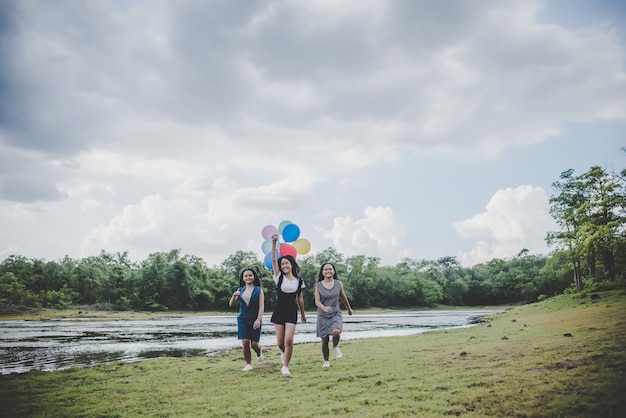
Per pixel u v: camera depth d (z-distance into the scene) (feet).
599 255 137.59
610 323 38.86
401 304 343.05
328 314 28.73
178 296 270.05
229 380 25.86
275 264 28.32
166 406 20.29
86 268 257.34
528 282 317.83
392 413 16.51
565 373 19.84
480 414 15.64
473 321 100.01
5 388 25.86
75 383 27.09
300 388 22.24
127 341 64.23
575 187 135.85
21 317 165.37
